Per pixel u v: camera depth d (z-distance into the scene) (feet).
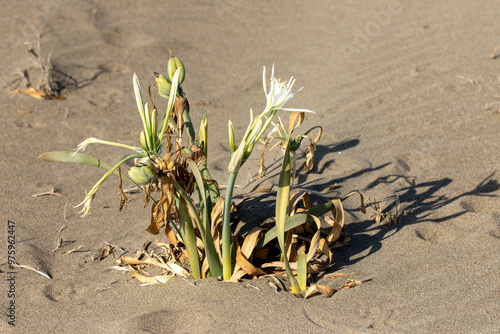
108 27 16.15
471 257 6.52
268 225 7.11
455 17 16.25
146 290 6.40
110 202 8.87
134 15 17.33
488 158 9.18
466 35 14.66
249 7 19.01
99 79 13.44
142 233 7.84
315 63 14.74
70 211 8.64
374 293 5.96
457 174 8.75
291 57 15.34
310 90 13.08
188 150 5.65
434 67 12.99
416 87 12.14
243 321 5.52
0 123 11.12
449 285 6.00
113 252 7.48
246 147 5.29
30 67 13.08
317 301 5.86
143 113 5.20
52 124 11.37
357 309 5.67
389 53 14.35
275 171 9.19
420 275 6.28
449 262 6.48
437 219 7.61
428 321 5.38
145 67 14.21
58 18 16.21
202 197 5.80
